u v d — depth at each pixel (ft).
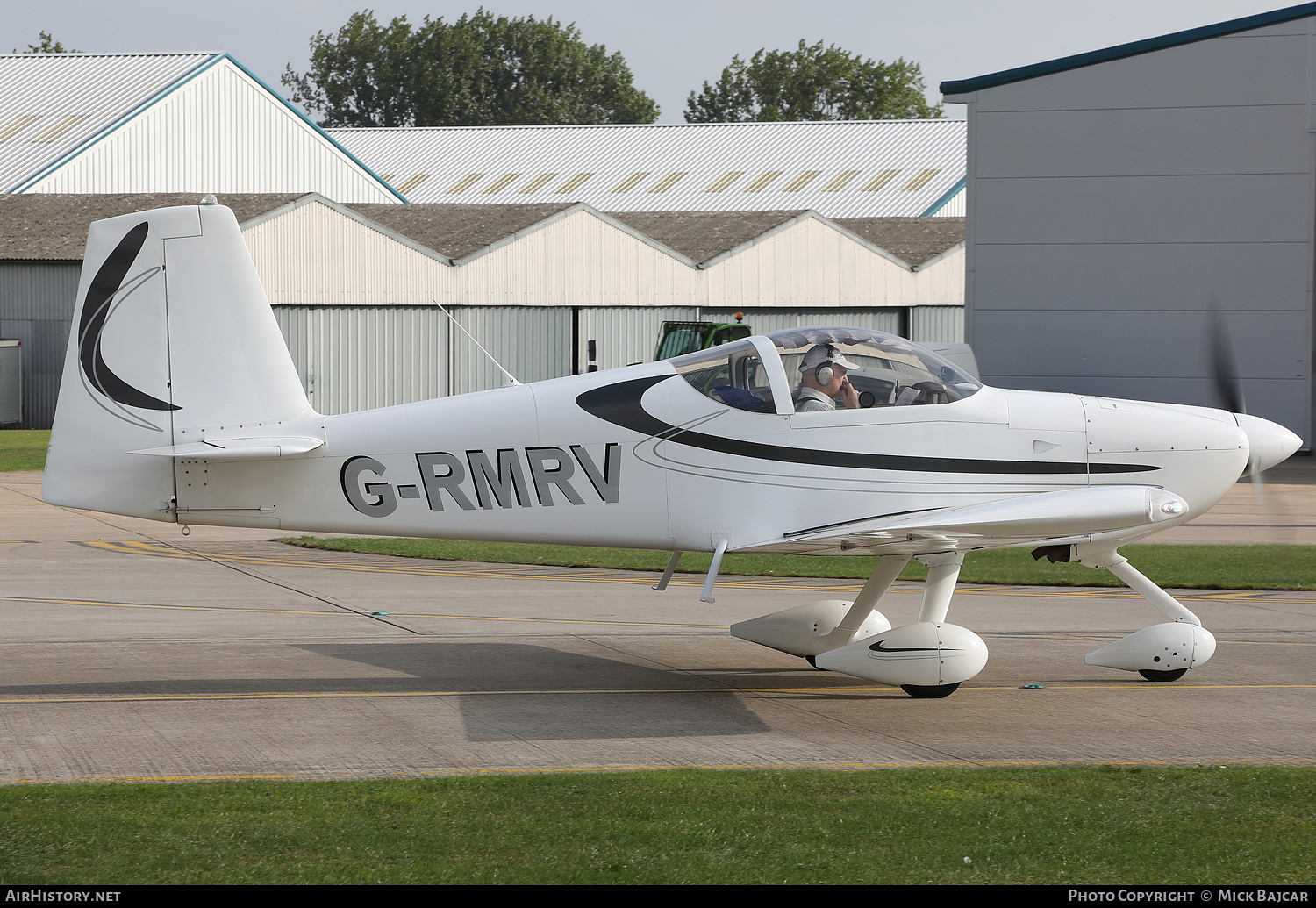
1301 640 79.30
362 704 60.95
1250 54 200.23
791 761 51.52
